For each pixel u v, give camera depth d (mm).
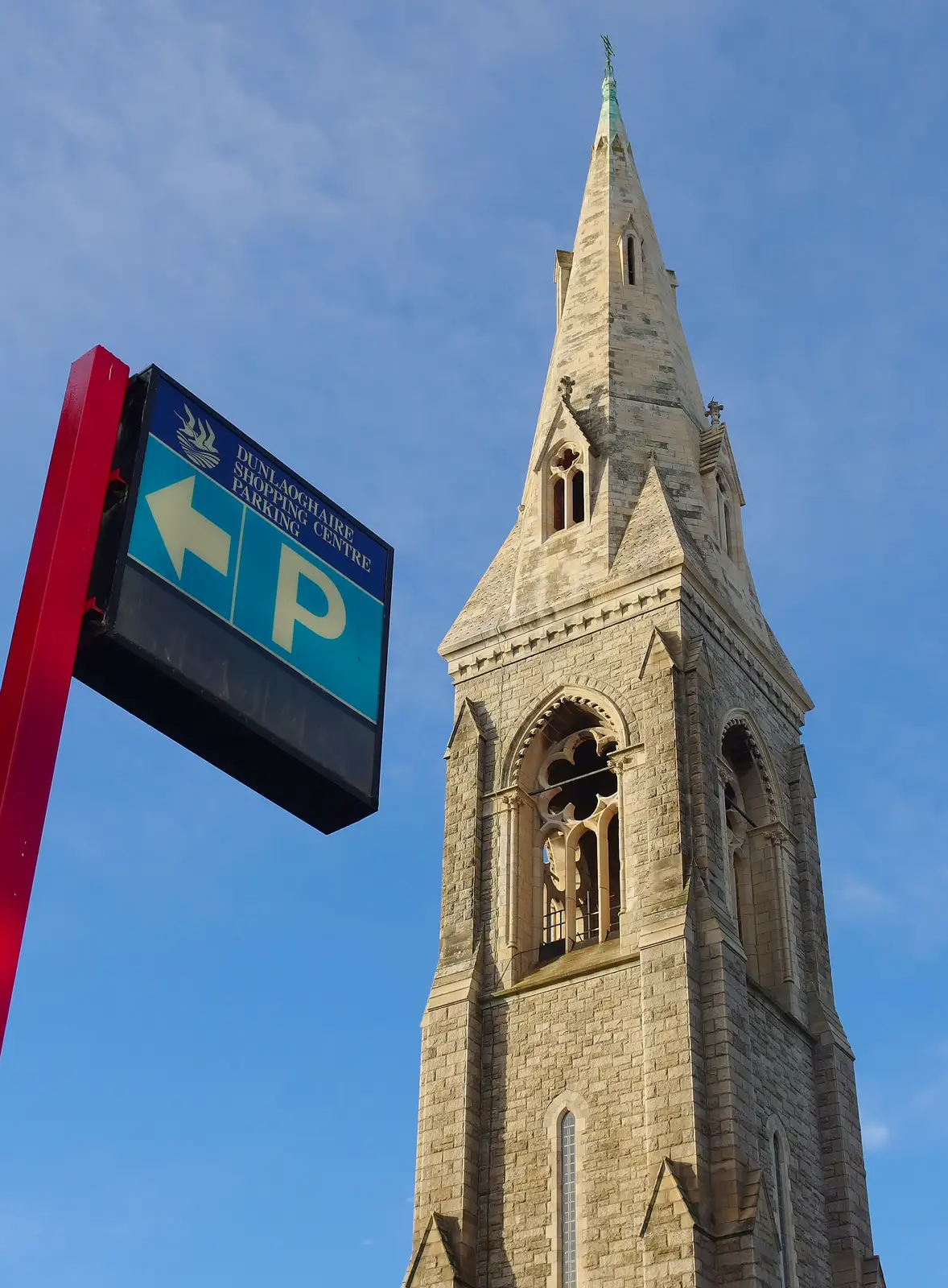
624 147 80750
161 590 12719
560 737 61156
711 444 68812
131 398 13242
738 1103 48156
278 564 14172
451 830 59719
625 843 54969
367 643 14898
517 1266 48906
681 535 61875
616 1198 48000
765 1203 45844
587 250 76125
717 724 58469
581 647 60938
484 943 56562
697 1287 43625
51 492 12188
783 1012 55156
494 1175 51188
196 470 13570
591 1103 50406
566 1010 52906
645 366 70625
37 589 11750
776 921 58312
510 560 67750
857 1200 53500
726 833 56594
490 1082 53219
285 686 13703
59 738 11375
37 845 10969
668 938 51188
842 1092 55406
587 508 65625
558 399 69438
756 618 65438
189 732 13156
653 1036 49812
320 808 14258
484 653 63531
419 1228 50781
